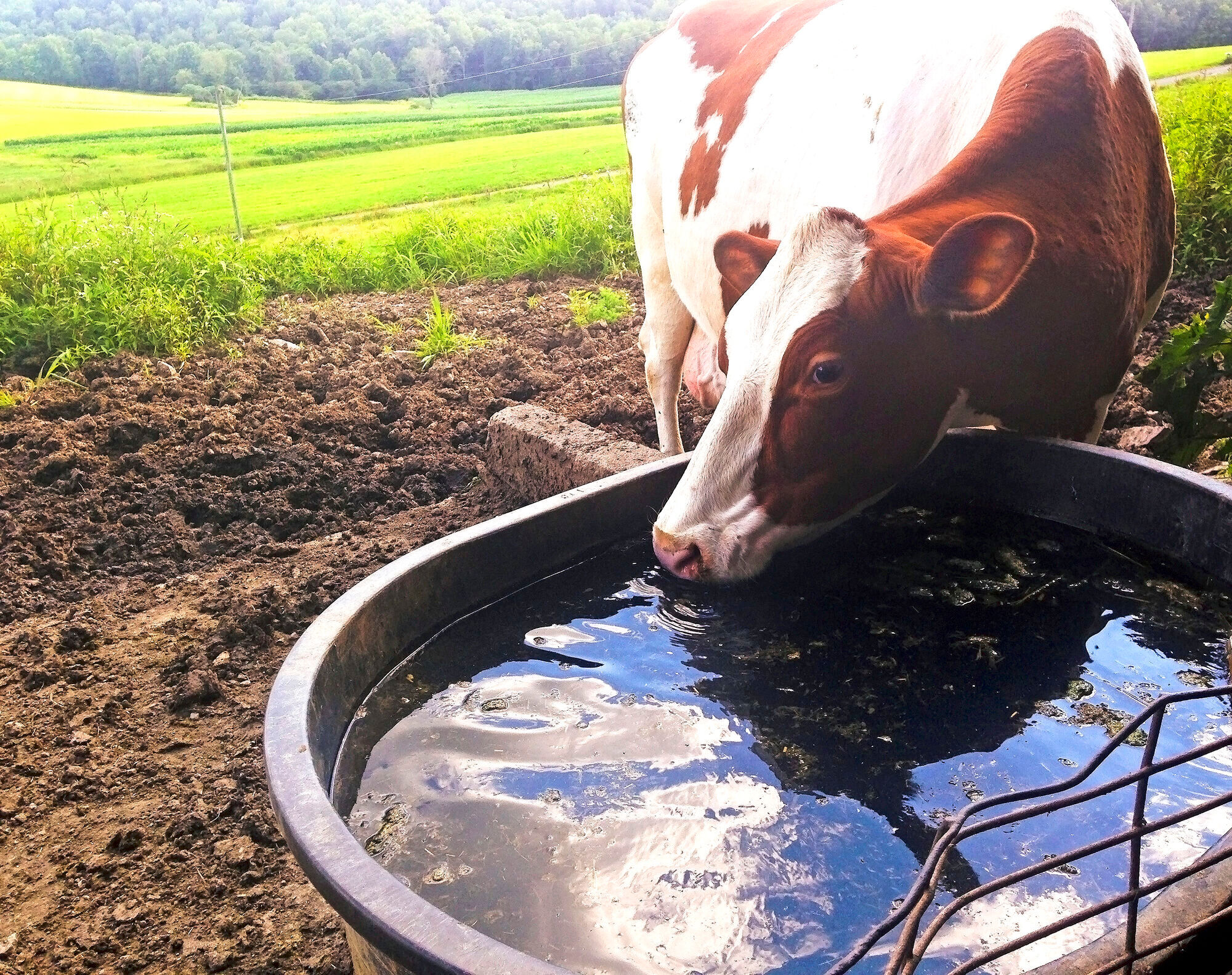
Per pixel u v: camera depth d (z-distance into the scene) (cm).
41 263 457
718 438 175
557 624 173
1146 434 259
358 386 372
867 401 170
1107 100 187
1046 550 181
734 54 273
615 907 117
